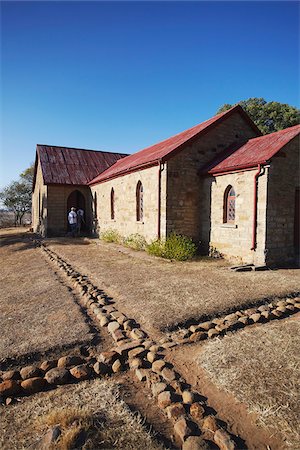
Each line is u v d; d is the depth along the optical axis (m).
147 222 14.49
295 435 2.95
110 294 7.34
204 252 13.38
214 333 5.14
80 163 25.59
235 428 3.10
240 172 11.33
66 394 3.70
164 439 3.02
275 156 10.32
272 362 4.18
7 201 39.75
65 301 6.82
